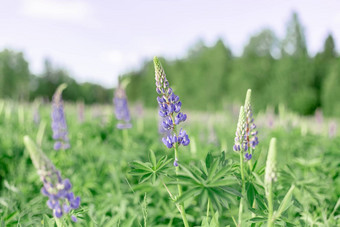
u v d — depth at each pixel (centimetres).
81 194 162
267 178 100
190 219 140
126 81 234
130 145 226
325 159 169
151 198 155
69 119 371
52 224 116
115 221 121
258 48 1586
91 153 211
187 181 102
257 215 114
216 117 530
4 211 142
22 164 193
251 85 1428
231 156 140
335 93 1253
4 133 249
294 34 1515
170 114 117
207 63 1812
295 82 1380
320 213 140
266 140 243
